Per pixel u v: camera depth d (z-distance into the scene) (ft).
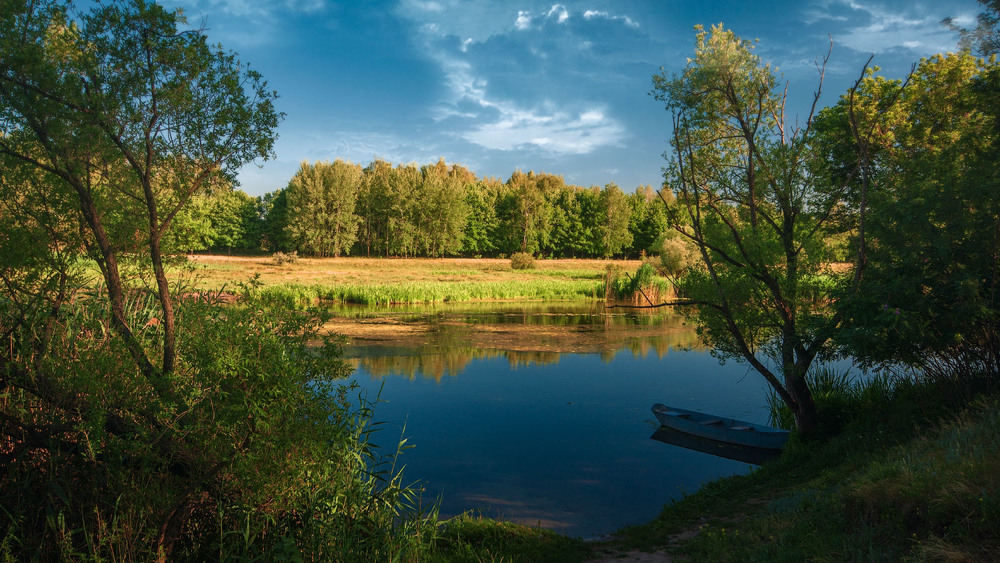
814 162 36.83
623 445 39.11
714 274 37.29
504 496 30.30
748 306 37.93
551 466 34.76
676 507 28.09
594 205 292.61
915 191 30.14
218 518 16.53
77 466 15.52
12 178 16.80
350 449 18.84
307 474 16.62
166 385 15.67
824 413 37.73
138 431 14.84
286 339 16.40
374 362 64.59
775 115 38.88
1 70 15.55
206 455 15.43
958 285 26.63
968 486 16.42
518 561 20.57
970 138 33.71
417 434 40.52
